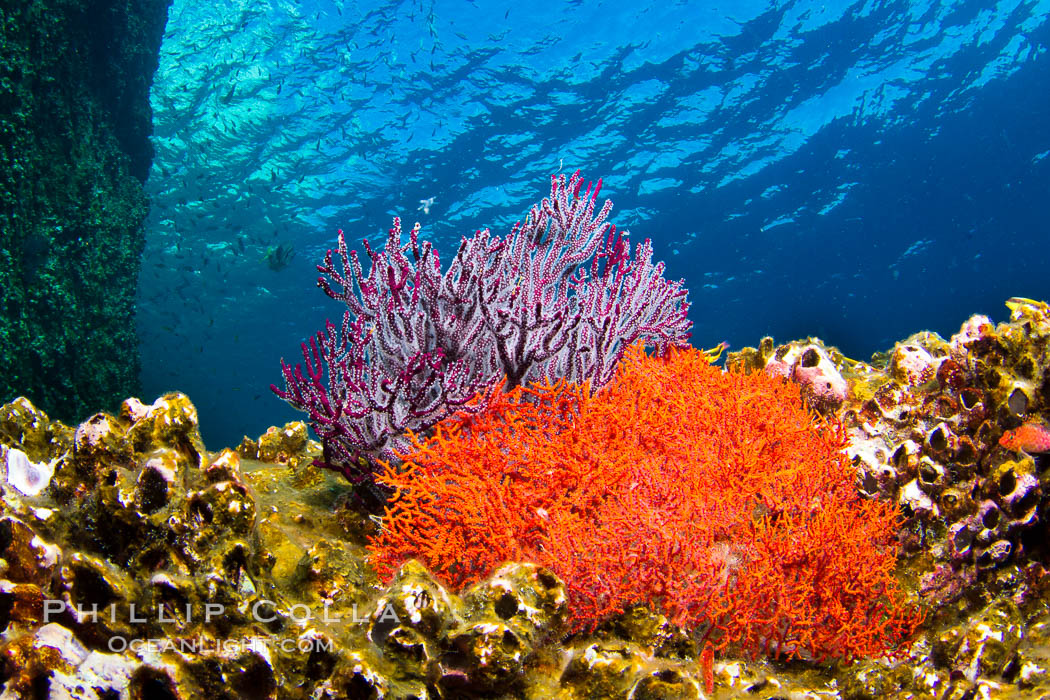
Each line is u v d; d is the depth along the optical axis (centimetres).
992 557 271
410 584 201
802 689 219
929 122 2423
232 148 2319
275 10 1855
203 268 2919
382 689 187
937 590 270
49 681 168
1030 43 2131
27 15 845
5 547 177
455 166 2442
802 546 226
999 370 298
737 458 260
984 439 290
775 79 2156
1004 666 222
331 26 1917
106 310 1062
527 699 196
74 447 213
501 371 312
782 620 223
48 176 923
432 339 306
